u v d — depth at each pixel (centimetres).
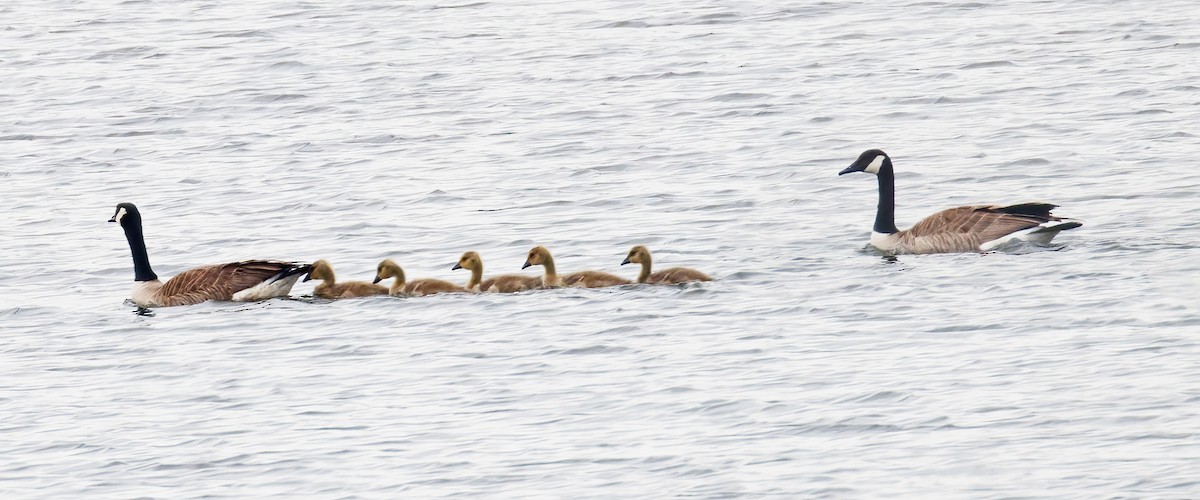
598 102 4800
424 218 3450
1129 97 4494
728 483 1806
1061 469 1798
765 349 2298
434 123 4578
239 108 4900
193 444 2006
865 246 3039
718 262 2931
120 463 1950
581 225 3334
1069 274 2664
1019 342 2272
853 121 4378
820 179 3719
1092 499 1714
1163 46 5266
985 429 1928
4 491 1873
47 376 2328
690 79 5103
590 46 5775
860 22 6019
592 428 2003
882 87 4834
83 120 4775
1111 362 2155
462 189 3725
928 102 4588
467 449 1944
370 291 2719
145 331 2558
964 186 3619
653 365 2242
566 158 4050
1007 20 5912
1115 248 2869
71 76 5491
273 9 6794
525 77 5250
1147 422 1922
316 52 5806
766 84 4966
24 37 6288
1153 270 2669
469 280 2825
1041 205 2947
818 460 1861
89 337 2538
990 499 1728
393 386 2203
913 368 2177
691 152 4066
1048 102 4494
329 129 4544
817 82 4962
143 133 4572
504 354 2327
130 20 6612
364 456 1934
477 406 2102
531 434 1986
